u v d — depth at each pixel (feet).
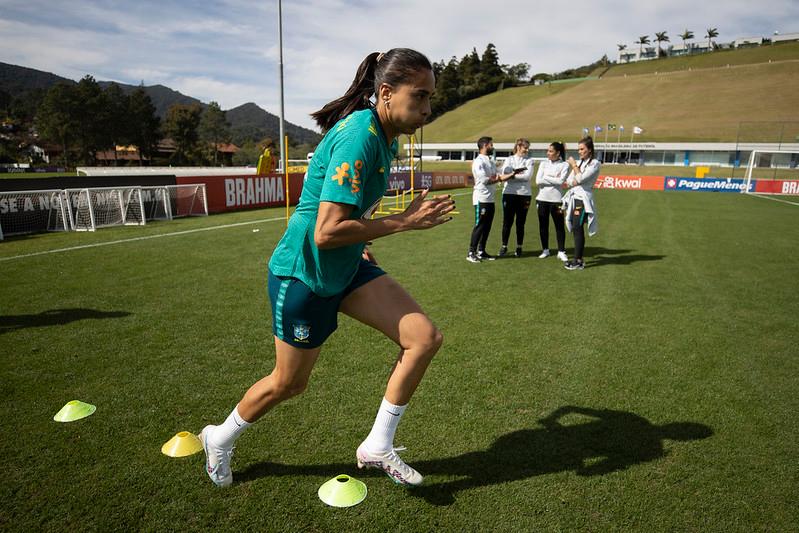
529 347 12.72
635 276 21.26
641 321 15.06
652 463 7.79
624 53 445.78
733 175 129.70
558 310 16.06
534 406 9.60
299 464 7.70
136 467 7.57
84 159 245.45
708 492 7.11
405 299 6.50
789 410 9.60
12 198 31.09
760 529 6.39
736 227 38.11
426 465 7.71
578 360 11.91
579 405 9.67
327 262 5.86
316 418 9.05
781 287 19.61
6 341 12.69
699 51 427.74
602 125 228.84
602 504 6.84
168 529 6.29
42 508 6.63
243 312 15.28
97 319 14.48
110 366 11.25
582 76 408.26
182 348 12.35
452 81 382.42
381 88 5.83
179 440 8.02
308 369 6.51
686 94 254.47
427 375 10.95
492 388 10.35
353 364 11.40
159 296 16.96
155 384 10.37
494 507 6.77
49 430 8.56
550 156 24.03
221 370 11.09
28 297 16.70
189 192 42.42
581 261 22.44
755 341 13.47
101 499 6.83
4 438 8.30
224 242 28.19
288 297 6.00
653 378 10.97
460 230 34.96
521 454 8.01
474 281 19.95
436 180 85.46
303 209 5.95
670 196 73.72
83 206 34.27
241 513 6.59
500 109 313.73
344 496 6.79
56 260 22.86
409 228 5.62
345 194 5.37
